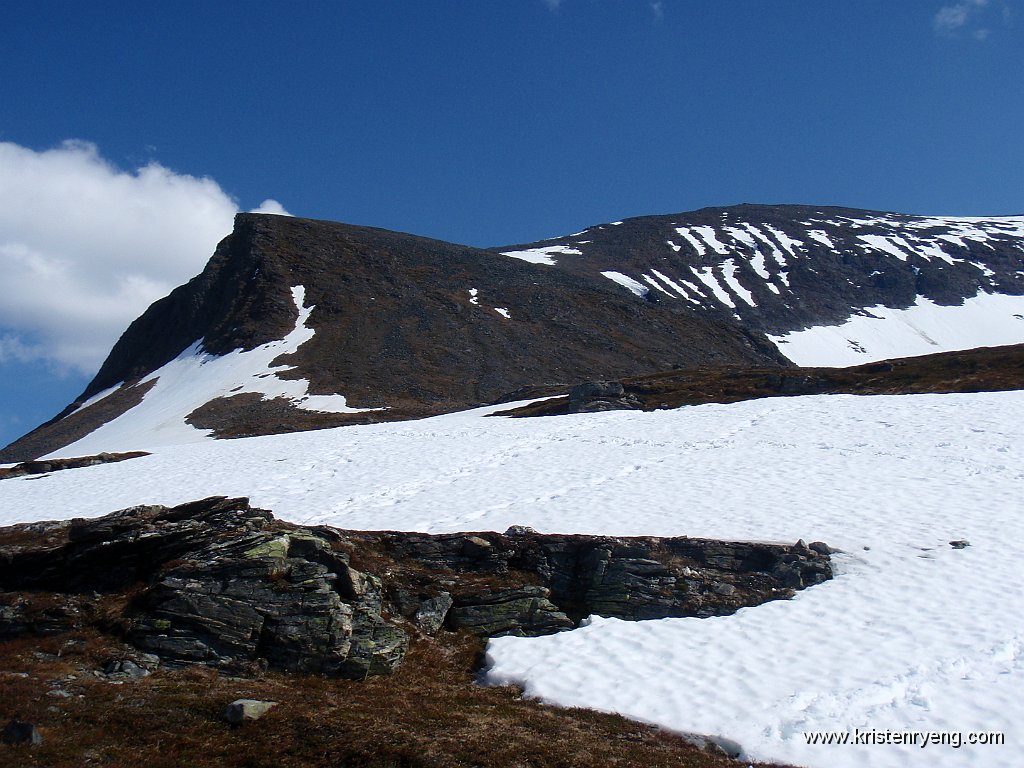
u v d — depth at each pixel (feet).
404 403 367.66
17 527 91.56
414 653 82.48
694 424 179.93
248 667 74.02
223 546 82.07
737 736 64.69
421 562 98.27
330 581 81.87
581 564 97.86
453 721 67.46
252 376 401.08
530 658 80.94
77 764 58.29
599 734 65.77
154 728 63.57
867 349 617.62
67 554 85.15
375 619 80.64
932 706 66.08
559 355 458.09
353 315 466.70
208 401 375.45
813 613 84.64
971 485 116.37
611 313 532.32
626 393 247.50
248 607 77.30
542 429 190.08
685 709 68.80
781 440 155.43
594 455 157.79
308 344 432.25
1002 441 137.08
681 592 92.68
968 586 85.35
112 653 73.26
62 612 78.28
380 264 534.37
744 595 91.81
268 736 63.10
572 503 121.90
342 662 75.66
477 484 140.46
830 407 179.63
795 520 106.93
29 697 65.67
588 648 81.82
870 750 61.72
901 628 78.79
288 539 84.53
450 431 199.11
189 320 511.81
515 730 66.08
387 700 71.41
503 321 489.26
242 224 583.58
